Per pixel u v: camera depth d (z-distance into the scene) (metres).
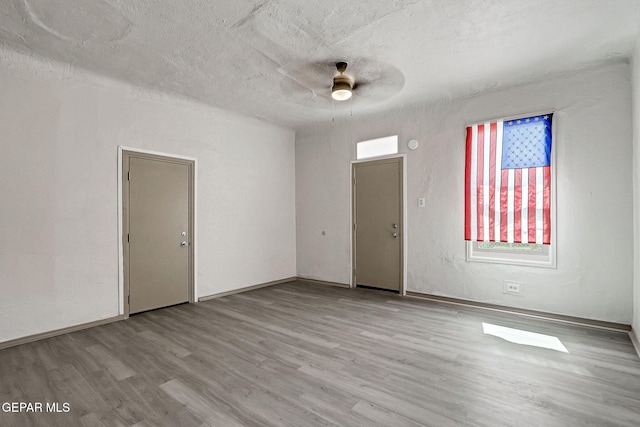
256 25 2.72
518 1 2.43
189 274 4.64
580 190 3.60
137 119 4.10
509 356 2.81
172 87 4.05
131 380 2.45
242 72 3.63
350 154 5.55
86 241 3.64
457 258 4.46
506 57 3.30
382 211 5.19
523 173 3.92
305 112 5.05
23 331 3.20
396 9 2.52
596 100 3.52
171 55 3.23
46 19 2.60
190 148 4.66
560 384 2.34
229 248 5.14
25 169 3.24
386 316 3.94
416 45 3.06
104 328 3.60
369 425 1.91
